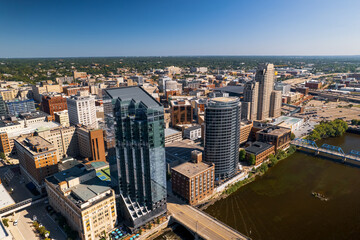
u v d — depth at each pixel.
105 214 182.75
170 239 185.25
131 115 178.12
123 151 184.75
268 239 184.25
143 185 189.12
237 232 182.75
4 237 155.12
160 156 187.62
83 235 172.25
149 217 192.38
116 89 189.00
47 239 176.50
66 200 182.50
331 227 196.12
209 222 194.00
